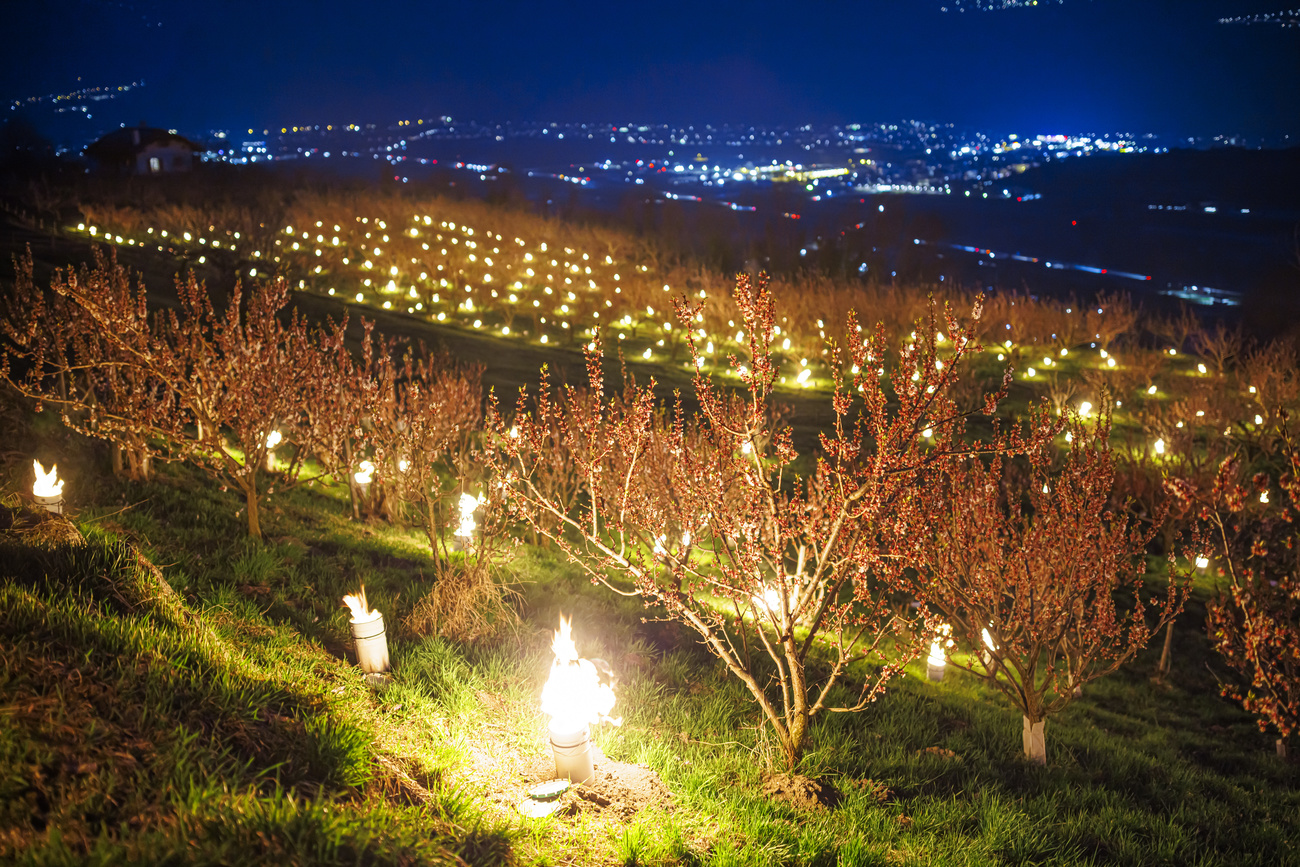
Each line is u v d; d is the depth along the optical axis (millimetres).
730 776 6098
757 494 6031
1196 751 10023
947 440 5812
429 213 53125
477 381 16078
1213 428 21359
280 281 10750
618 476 7898
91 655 4047
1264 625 6688
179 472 12000
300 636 6738
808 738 7004
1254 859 6320
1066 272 79375
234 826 3074
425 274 40750
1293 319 45594
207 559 8078
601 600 10125
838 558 6340
